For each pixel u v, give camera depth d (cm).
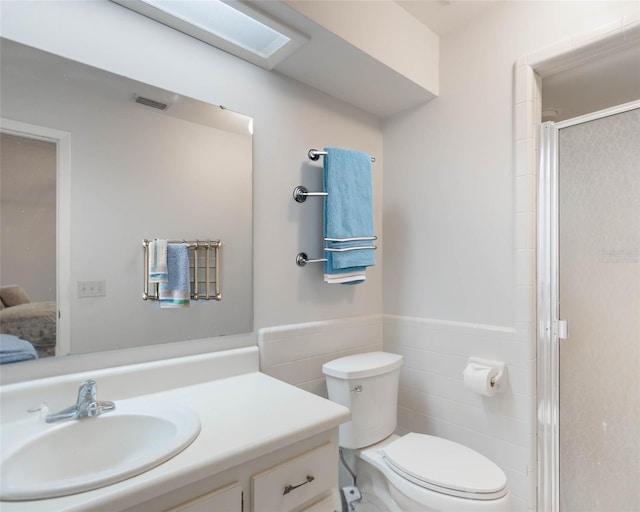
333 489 103
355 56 146
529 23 150
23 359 99
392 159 205
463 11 165
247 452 82
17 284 99
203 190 135
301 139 167
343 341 181
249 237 147
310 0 125
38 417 97
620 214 131
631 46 131
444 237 180
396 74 161
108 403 101
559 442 143
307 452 96
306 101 169
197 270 133
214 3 118
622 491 129
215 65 139
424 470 124
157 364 120
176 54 129
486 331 161
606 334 134
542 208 149
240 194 144
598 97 182
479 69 167
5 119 98
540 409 147
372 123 204
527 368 147
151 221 123
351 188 170
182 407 101
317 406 106
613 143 133
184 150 130
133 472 70
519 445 149
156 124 124
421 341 187
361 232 172
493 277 161
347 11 138
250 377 136
